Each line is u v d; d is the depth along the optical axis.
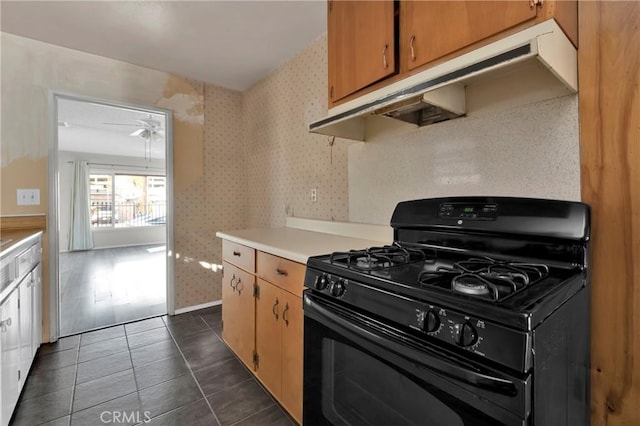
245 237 1.95
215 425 1.47
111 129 5.05
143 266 5.32
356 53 1.44
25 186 2.27
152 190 8.45
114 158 7.66
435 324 0.73
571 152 1.06
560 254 0.99
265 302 1.66
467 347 0.67
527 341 0.60
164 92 2.83
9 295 1.47
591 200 1.01
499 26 0.96
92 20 2.04
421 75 1.18
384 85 1.33
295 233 2.14
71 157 7.12
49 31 2.17
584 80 1.02
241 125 3.32
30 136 2.29
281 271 1.51
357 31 1.43
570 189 1.07
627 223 0.95
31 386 1.77
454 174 1.42
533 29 0.90
